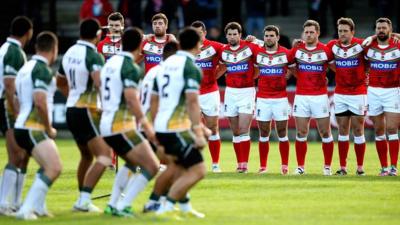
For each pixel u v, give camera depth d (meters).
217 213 36.97
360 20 85.38
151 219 34.72
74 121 37.09
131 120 35.69
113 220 34.69
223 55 50.75
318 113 49.72
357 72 49.53
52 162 35.22
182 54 34.62
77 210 36.56
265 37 49.88
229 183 45.62
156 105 35.28
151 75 38.34
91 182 36.62
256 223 34.53
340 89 49.78
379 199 40.78
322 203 39.69
